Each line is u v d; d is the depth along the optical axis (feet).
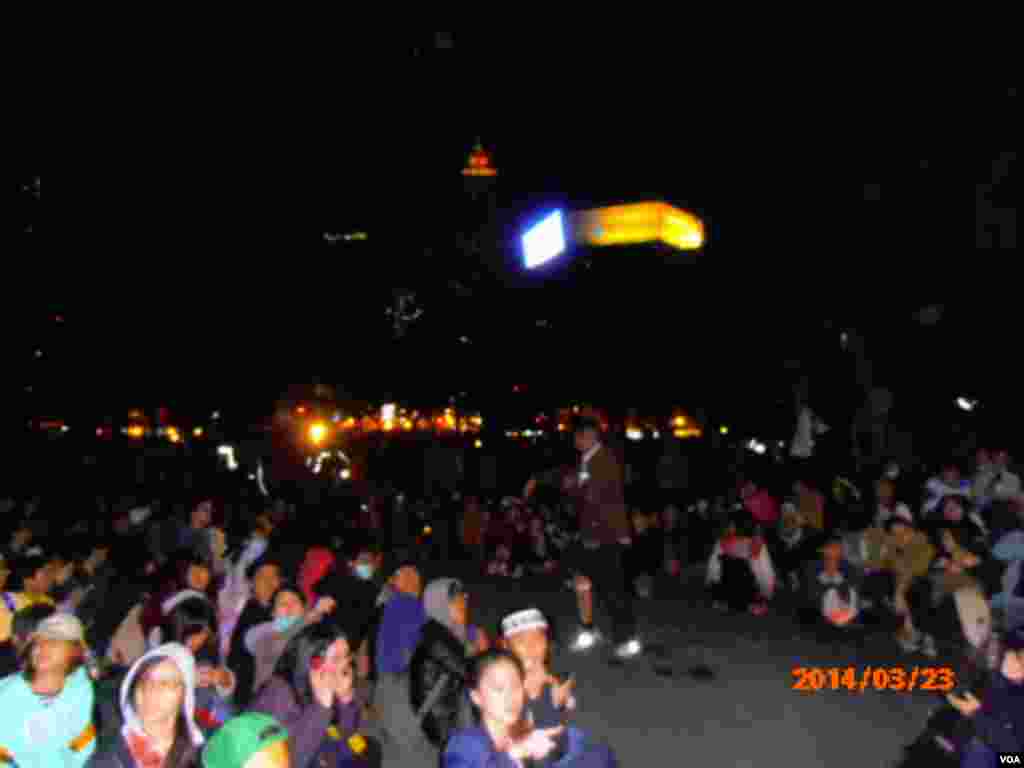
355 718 16.52
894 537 34.01
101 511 49.57
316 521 40.70
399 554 52.16
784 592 42.68
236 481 70.08
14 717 15.92
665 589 45.62
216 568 36.45
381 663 19.75
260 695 15.34
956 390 51.96
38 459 67.21
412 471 75.41
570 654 31.53
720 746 22.20
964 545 30.50
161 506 46.47
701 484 63.26
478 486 70.13
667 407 75.82
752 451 65.51
